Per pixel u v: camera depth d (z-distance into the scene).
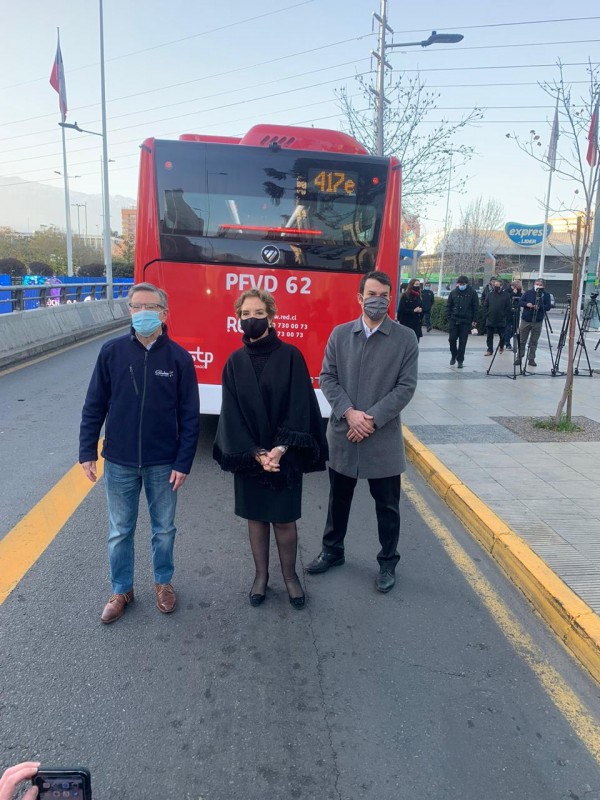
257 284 5.70
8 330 12.45
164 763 2.25
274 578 3.74
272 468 3.09
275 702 2.60
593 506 4.57
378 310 3.36
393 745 2.37
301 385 3.21
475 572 3.83
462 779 2.22
